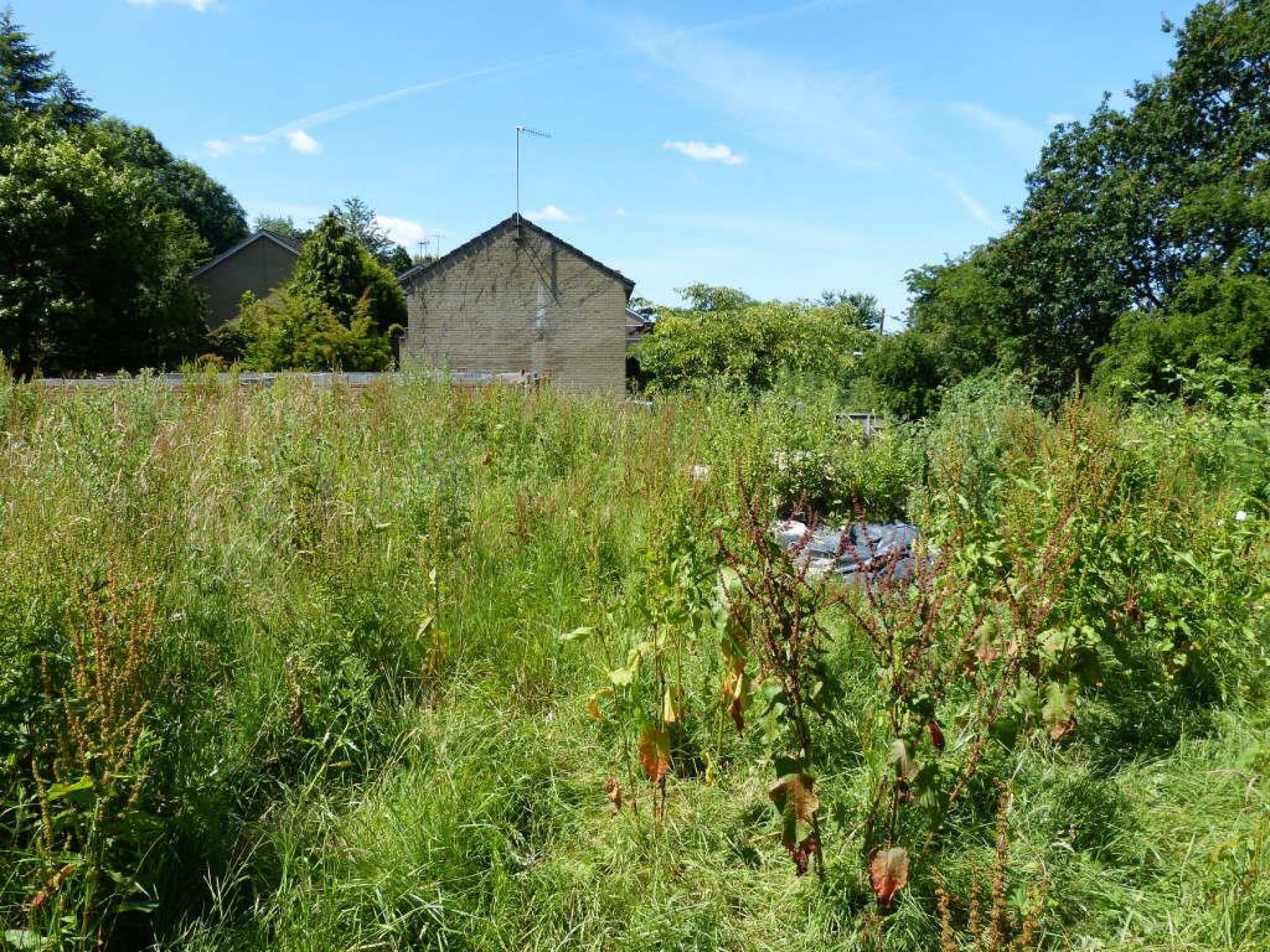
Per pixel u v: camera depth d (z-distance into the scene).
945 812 2.67
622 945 2.53
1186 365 20.66
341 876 2.71
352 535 4.38
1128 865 2.80
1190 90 26.39
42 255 27.70
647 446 7.50
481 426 8.65
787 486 7.54
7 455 5.43
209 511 4.59
